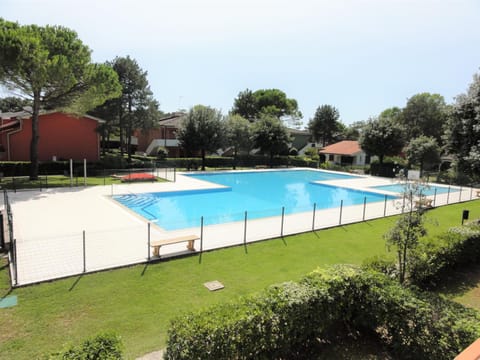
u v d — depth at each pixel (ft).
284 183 87.76
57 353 10.21
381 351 15.44
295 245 31.91
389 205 55.21
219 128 99.55
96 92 61.98
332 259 28.32
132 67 99.35
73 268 23.73
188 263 25.95
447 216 47.98
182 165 104.53
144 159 104.63
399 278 20.65
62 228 34.73
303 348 15.24
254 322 12.87
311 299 14.66
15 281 20.80
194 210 53.26
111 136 159.22
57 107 66.39
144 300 19.54
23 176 73.56
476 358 9.20
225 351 12.01
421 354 14.26
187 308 18.70
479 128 37.09
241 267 25.59
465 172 41.96
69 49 60.13
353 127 211.61
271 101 194.39
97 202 48.98
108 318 17.37
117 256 26.50
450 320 14.20
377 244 33.09
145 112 102.47
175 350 11.51
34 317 17.19
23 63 52.65
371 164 107.34
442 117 151.23
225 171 97.86
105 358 9.97
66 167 80.02
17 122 85.87
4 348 14.55
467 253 26.48
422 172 96.58
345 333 16.79
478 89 38.86
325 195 72.13
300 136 169.07
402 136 103.19
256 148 117.29
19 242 29.27
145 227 36.01
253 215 44.78
